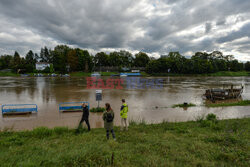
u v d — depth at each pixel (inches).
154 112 514.6
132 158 171.0
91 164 150.1
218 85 1504.7
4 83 1482.5
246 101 673.0
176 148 203.6
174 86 1390.3
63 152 182.9
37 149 205.5
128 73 3543.3
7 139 257.9
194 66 3634.4
